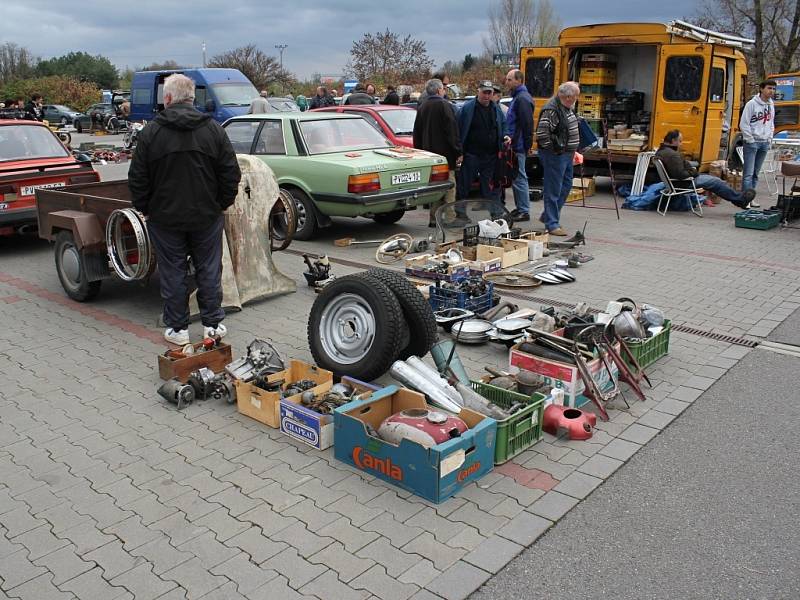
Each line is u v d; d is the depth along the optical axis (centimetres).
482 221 876
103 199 652
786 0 3266
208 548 333
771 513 361
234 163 551
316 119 986
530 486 385
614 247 948
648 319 553
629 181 1548
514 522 352
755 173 1291
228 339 604
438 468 360
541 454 420
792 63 3394
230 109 1914
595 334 477
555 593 303
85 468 405
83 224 656
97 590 306
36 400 493
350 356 500
